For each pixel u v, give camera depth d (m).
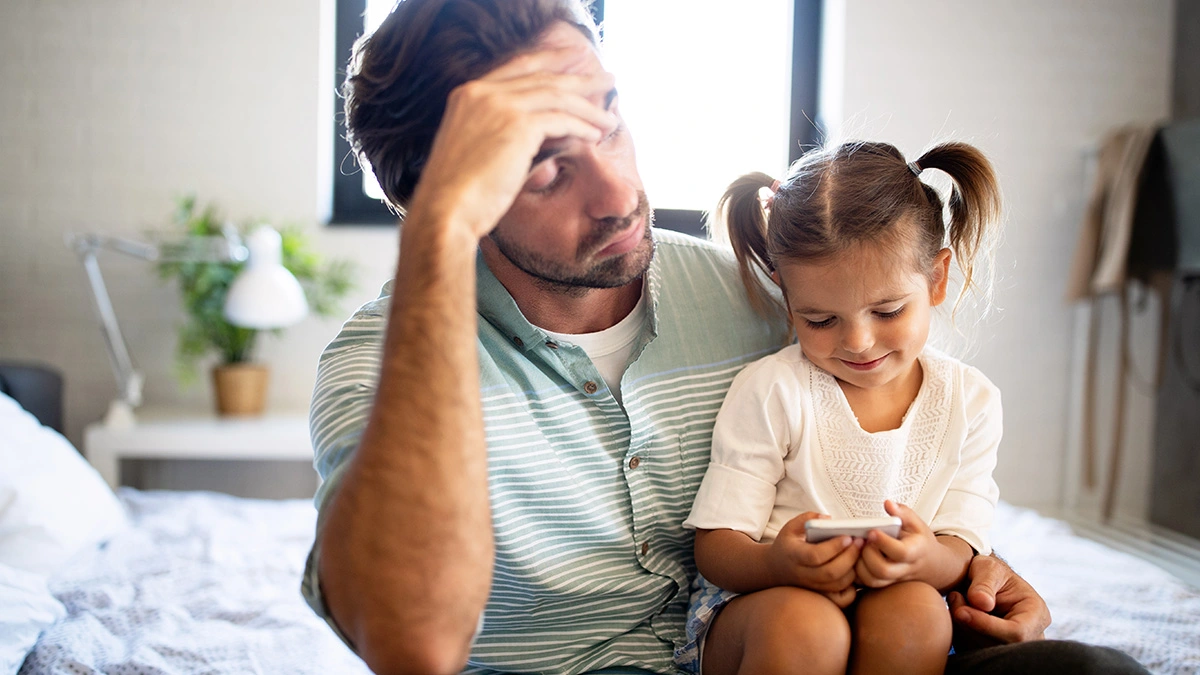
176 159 3.13
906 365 1.03
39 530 1.75
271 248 2.79
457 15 0.91
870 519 0.87
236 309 2.72
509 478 0.95
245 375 2.92
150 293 3.16
